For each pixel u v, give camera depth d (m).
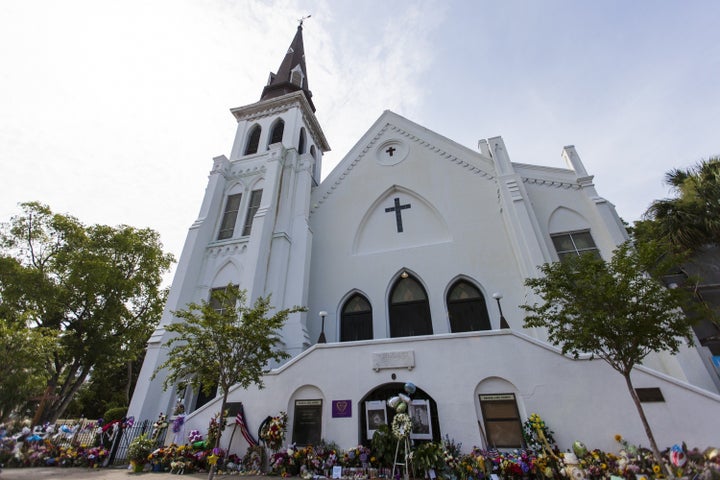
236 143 23.06
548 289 8.40
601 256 13.52
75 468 10.59
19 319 13.20
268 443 9.79
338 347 10.91
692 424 7.73
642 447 7.70
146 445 10.41
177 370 9.52
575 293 7.96
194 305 9.83
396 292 15.80
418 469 8.27
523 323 13.16
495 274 14.55
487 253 15.16
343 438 9.59
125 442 11.60
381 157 20.27
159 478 8.95
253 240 16.05
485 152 18.11
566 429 8.39
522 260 13.44
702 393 7.91
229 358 9.09
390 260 16.36
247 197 19.14
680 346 10.22
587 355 8.95
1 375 11.04
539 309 8.57
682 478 5.88
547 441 8.08
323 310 16.00
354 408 9.91
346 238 17.95
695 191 11.95
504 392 9.20
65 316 22.89
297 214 17.84
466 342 9.95
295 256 16.45
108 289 24.11
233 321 9.72
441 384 9.62
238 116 25.03
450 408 9.28
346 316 15.87
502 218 15.84
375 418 9.69
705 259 12.03
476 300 14.48
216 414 10.88
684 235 11.62
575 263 8.55
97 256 24.34
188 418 11.09
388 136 20.72
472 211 16.59
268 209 17.12
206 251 17.45
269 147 21.23
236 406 10.80
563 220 14.74
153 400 12.84
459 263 15.26
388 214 18.25
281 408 10.48
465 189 17.36
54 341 14.02
